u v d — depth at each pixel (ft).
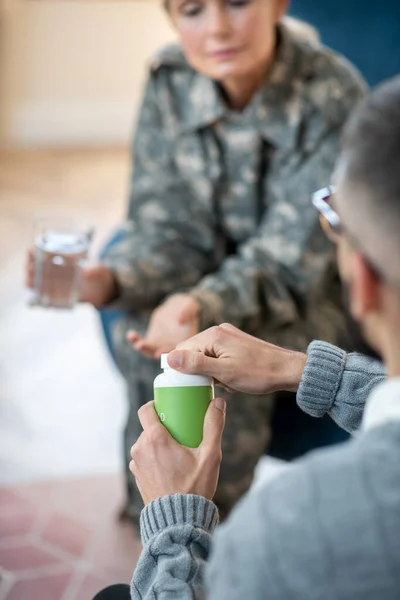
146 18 19.43
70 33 19.30
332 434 6.36
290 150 6.19
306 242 6.06
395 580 2.05
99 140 20.10
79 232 6.02
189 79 6.50
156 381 3.16
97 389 9.60
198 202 6.57
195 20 5.92
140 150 6.77
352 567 2.06
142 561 2.83
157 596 2.70
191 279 6.57
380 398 2.30
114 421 8.93
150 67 6.64
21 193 16.22
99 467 8.09
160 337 5.56
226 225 6.61
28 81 19.49
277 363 3.71
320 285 6.13
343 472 2.14
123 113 20.06
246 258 6.10
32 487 7.75
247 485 6.21
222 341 3.73
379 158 2.12
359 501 2.09
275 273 6.06
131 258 6.42
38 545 6.97
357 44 7.48
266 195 6.44
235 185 6.45
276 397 6.36
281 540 2.10
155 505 2.89
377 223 2.13
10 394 9.41
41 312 11.52
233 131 6.31
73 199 15.97
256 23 5.81
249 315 5.87
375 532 2.06
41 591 6.45
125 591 3.49
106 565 6.76
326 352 3.64
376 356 2.48
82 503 7.52
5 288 12.03
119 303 6.33
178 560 2.74
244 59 5.90
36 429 8.71
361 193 2.15
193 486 2.97
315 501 2.11
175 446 3.05
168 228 6.64
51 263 5.89
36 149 19.62
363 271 2.23
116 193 16.44
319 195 2.98
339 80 6.22
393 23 7.39
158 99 6.64
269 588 2.09
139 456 3.07
